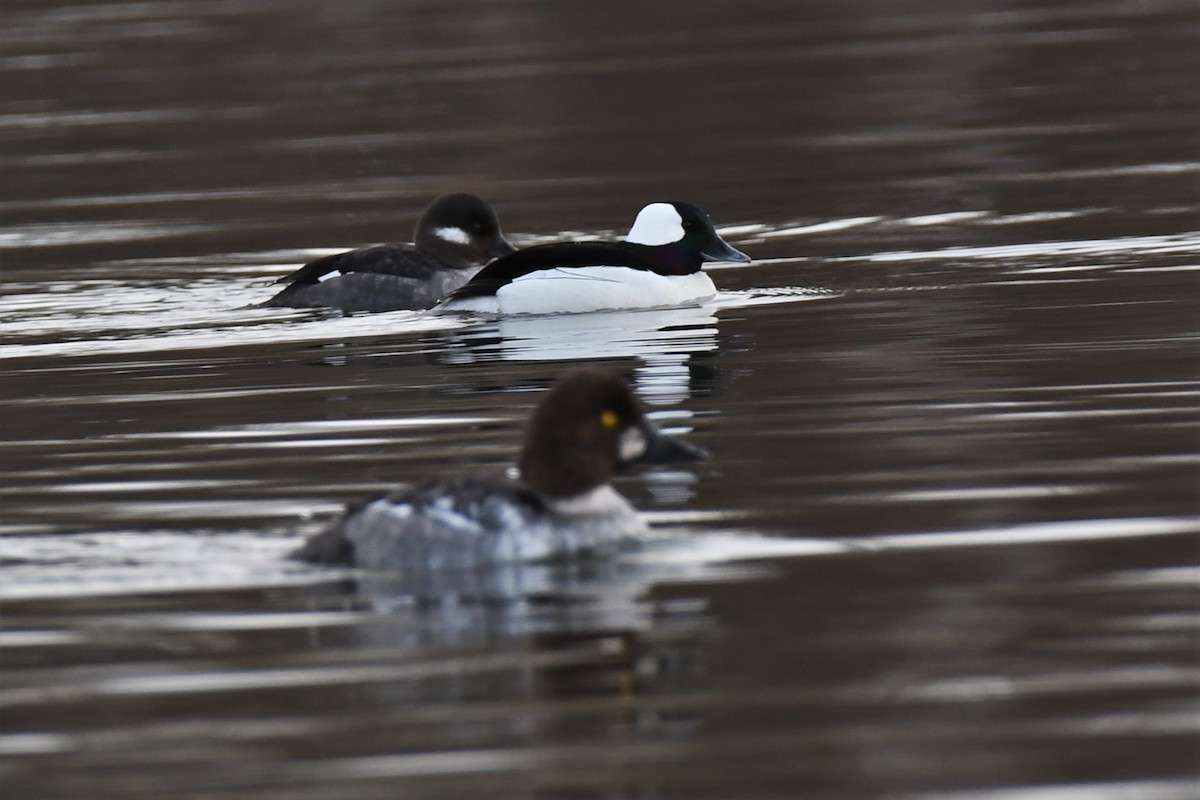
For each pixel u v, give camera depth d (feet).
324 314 65.16
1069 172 84.64
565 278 64.23
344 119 107.24
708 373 52.54
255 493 41.24
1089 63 115.24
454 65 121.90
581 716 28.22
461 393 51.06
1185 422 44.29
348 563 35.55
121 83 120.47
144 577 35.24
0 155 102.06
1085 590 33.04
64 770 27.04
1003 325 56.54
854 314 59.98
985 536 36.40
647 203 84.02
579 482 36.47
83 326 63.26
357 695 29.22
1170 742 26.76
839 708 28.30
